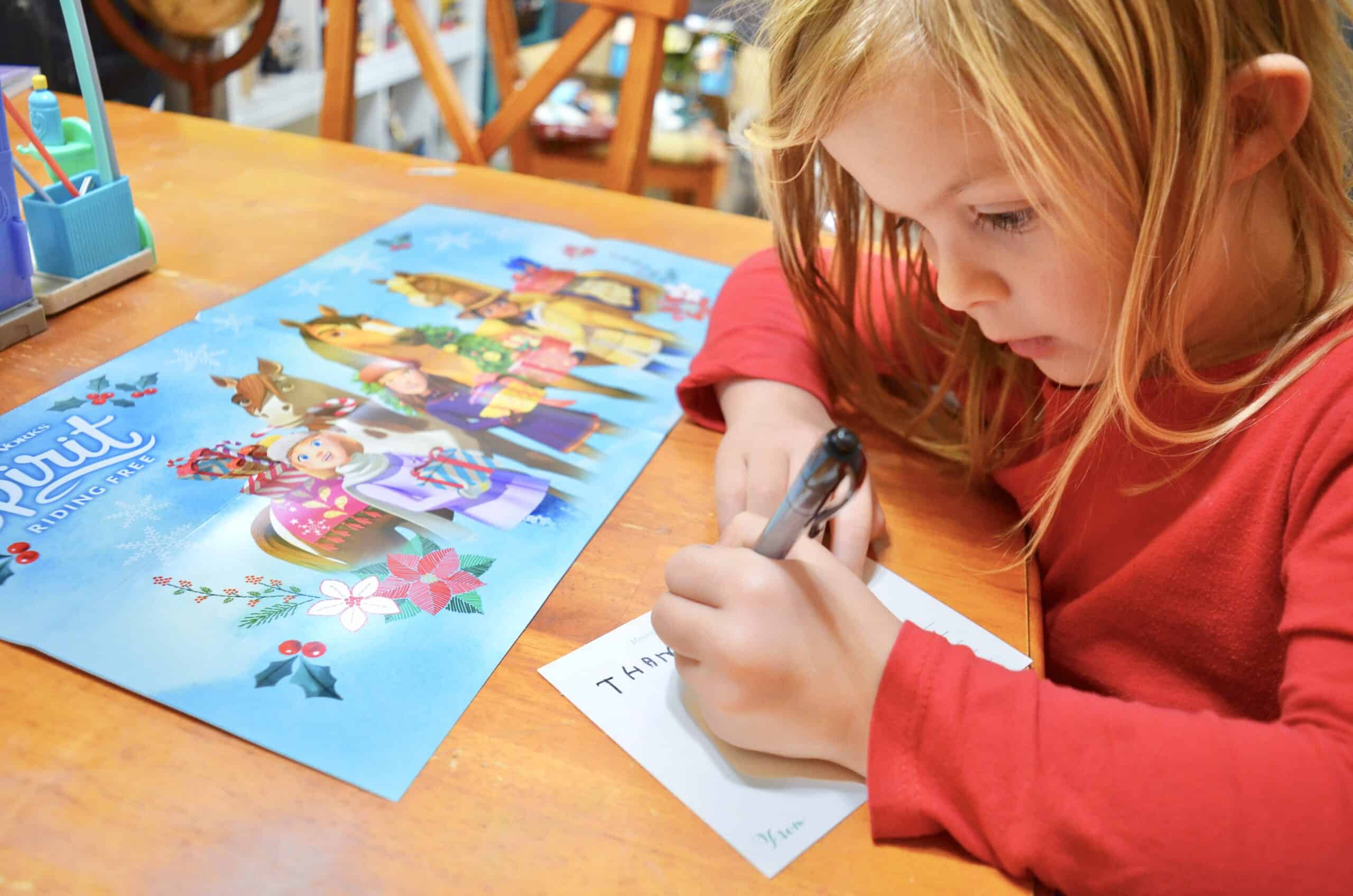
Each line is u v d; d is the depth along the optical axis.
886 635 0.50
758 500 0.64
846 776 0.48
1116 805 0.44
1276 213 0.60
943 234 0.58
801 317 0.83
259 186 1.08
